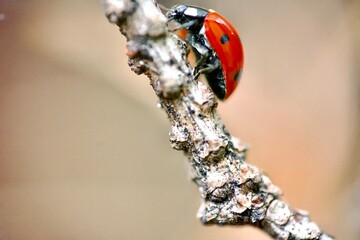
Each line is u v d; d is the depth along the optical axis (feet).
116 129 0.32
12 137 0.31
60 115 0.32
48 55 0.33
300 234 0.18
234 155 0.18
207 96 0.18
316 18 0.33
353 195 0.29
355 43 0.32
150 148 0.32
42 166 0.31
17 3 0.33
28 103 0.32
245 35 0.33
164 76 0.18
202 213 0.18
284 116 0.32
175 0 0.31
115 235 0.30
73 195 0.30
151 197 0.30
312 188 0.30
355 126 0.31
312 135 0.31
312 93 0.32
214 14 0.22
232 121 0.31
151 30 0.18
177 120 0.18
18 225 0.29
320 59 0.32
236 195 0.18
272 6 0.34
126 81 0.33
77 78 0.32
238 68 0.22
